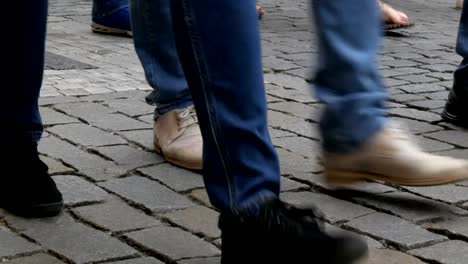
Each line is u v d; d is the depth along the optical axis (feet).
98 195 8.84
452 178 8.23
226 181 6.15
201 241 7.70
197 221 8.18
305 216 6.27
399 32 21.17
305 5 26.05
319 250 6.07
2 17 7.80
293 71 16.02
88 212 8.35
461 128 12.17
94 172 9.56
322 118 7.48
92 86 13.89
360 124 7.44
